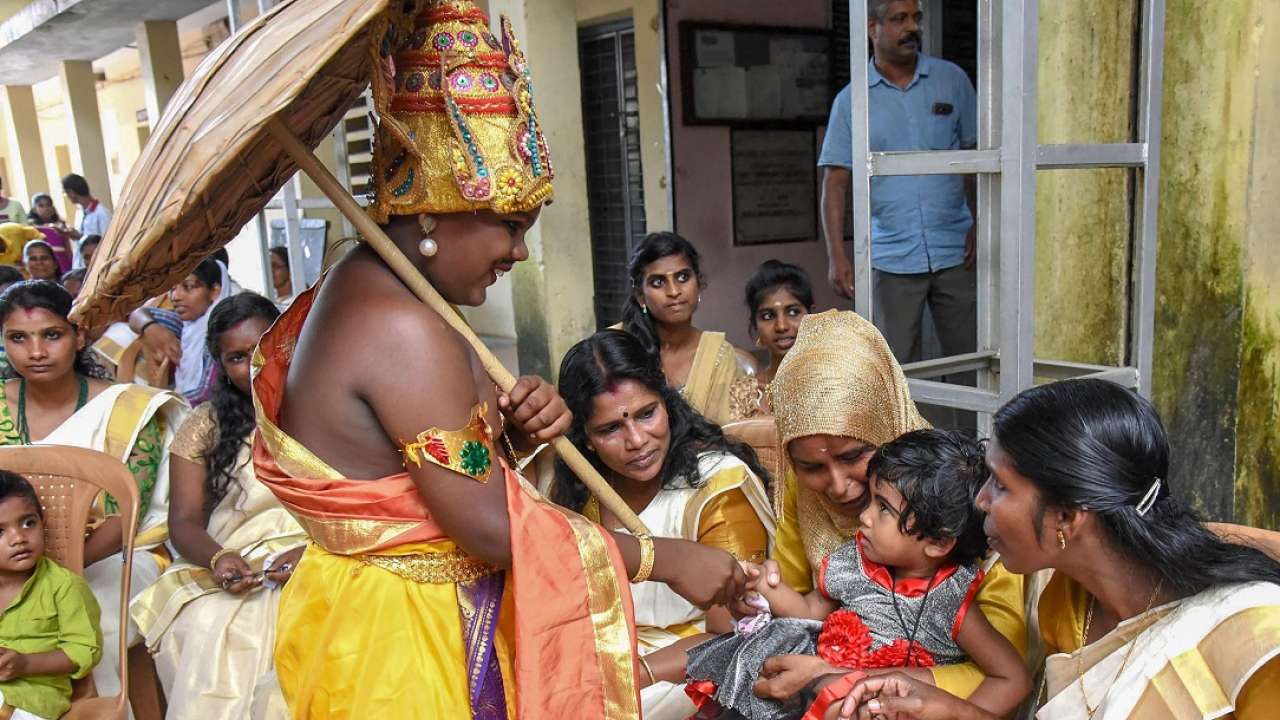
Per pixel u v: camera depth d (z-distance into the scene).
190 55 10.92
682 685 2.03
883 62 4.01
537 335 6.16
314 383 1.33
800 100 6.41
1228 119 2.72
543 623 1.32
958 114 4.09
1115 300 3.06
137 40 9.48
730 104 6.08
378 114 1.26
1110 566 1.32
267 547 2.71
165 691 2.57
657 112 6.08
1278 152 2.70
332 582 1.36
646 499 2.22
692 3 5.82
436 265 1.35
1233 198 2.74
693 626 2.18
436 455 1.27
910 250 4.04
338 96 1.43
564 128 5.88
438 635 1.35
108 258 1.17
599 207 6.80
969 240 4.12
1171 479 3.05
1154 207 2.28
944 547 1.60
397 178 1.31
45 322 2.90
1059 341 3.27
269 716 1.62
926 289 4.10
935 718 1.45
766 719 1.65
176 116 1.23
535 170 1.31
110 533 2.77
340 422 1.32
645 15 6.01
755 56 6.14
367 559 1.35
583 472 1.52
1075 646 1.48
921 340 4.29
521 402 1.45
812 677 1.62
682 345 3.42
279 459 1.36
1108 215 3.04
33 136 15.02
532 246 6.03
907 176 3.98
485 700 1.40
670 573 1.48
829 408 1.71
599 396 2.05
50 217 11.57
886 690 1.47
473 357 1.43
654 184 6.21
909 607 1.66
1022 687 1.58
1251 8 2.63
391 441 1.34
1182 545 1.25
